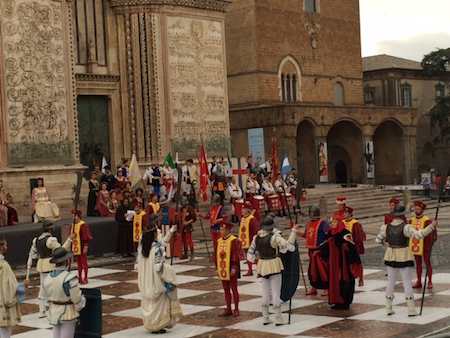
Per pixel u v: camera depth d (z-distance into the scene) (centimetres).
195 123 4550
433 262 2375
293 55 6316
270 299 1772
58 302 1276
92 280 2359
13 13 3459
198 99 4569
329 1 6675
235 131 6006
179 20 4472
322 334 1498
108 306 1922
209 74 4638
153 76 4378
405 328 1509
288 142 5703
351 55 6881
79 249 2278
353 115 6272
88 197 3378
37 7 3553
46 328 1720
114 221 2952
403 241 1602
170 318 1600
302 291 1975
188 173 3934
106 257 2888
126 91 4438
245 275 2275
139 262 1623
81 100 4319
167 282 1592
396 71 7738
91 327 1316
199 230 3609
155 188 3794
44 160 3556
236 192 3734
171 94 4425
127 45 4416
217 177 3859
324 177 5994
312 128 5991
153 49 4372
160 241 1623
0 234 2595
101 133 4406
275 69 6159
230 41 6172
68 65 3691
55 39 3628
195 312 1786
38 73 3550
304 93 6406
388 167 6850
